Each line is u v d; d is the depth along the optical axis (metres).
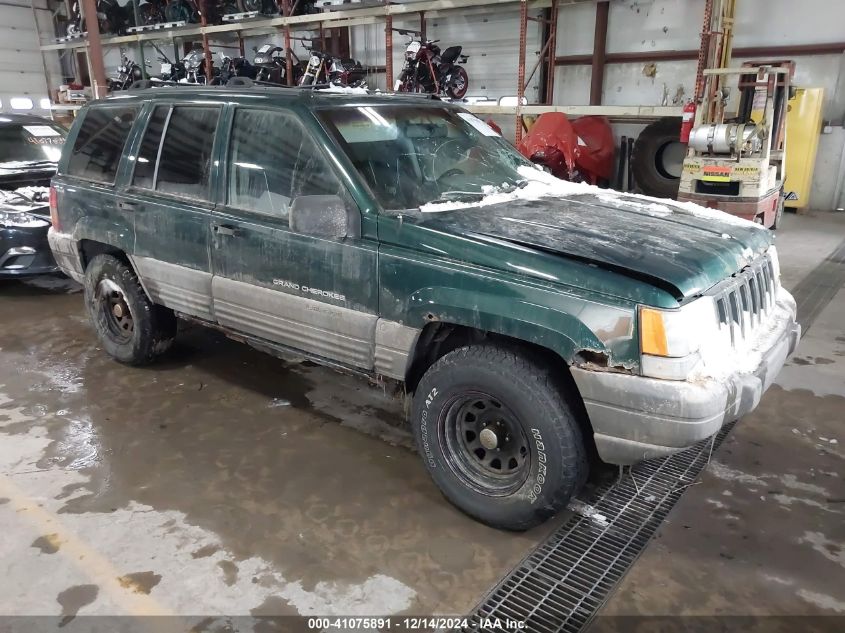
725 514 2.80
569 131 9.91
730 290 2.57
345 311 2.93
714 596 2.33
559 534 2.68
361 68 12.77
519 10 11.47
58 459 3.22
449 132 3.58
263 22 12.77
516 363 2.48
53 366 4.39
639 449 2.30
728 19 8.73
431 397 2.73
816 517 2.79
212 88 3.61
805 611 2.26
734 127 7.65
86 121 4.29
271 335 3.30
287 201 3.10
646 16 10.69
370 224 2.79
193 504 2.86
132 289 4.03
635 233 2.70
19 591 2.33
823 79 9.73
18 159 7.09
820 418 3.66
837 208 10.30
